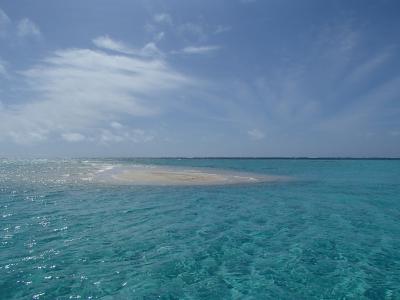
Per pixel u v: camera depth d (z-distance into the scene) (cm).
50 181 2902
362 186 3064
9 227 1252
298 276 852
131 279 804
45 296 700
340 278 844
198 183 2966
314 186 3000
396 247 1110
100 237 1156
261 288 777
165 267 889
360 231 1327
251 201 2052
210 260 955
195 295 732
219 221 1470
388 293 763
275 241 1168
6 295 700
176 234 1230
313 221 1505
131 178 3247
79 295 710
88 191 2266
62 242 1084
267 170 5938
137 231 1256
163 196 2136
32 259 916
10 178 3194
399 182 3503
